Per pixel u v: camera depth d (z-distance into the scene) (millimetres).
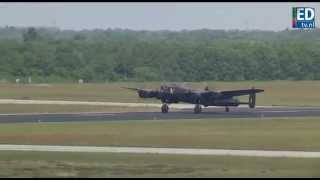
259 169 109938
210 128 177000
